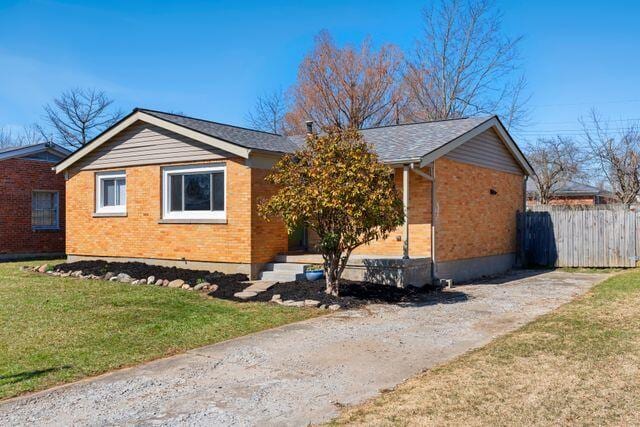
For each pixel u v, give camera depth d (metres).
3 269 15.59
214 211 13.36
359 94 34.66
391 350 7.03
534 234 18.48
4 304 9.93
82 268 14.47
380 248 13.92
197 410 4.97
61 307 9.67
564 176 33.00
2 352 6.92
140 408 5.04
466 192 14.85
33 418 4.80
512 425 4.44
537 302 10.67
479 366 6.12
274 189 13.25
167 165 14.11
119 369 6.30
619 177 24.92
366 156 9.99
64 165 16.22
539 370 5.92
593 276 15.42
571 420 4.53
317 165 9.97
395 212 9.98
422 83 34.62
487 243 16.14
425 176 12.71
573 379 5.58
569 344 7.00
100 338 7.62
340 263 11.39
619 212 17.30
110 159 15.33
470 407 4.85
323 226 10.41
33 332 7.92
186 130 13.37
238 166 12.79
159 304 10.01
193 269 13.56
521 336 7.53
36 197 21.09
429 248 13.12
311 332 8.07
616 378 5.58
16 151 20.11
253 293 10.93
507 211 17.73
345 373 6.06
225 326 8.41
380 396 5.27
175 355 6.87
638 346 6.80
